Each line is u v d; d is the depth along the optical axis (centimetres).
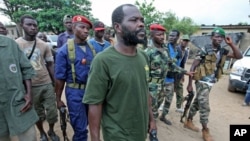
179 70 383
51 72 328
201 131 407
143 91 163
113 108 156
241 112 540
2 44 204
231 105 595
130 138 161
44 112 323
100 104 155
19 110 209
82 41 271
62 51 262
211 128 435
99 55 151
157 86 323
